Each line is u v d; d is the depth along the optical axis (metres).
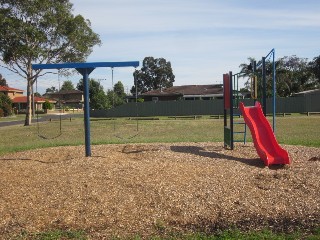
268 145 9.34
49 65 9.62
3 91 81.75
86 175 7.21
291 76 63.97
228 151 10.73
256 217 5.36
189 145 12.14
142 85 105.31
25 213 5.63
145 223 5.22
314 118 33.19
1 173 7.89
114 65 9.61
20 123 38.19
